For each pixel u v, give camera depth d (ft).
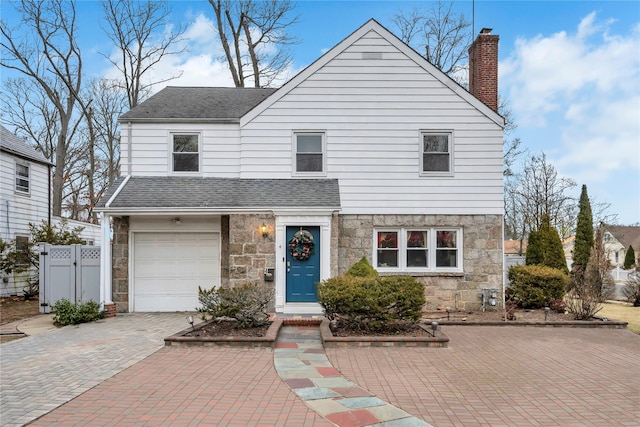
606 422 14.32
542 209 89.45
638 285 48.60
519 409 15.37
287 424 13.85
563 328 30.63
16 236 52.95
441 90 38.40
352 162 38.32
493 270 37.78
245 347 24.14
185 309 37.50
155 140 39.70
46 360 21.58
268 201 35.19
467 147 38.24
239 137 39.91
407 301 26.13
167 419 14.23
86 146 87.97
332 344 24.25
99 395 16.47
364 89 38.42
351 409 15.17
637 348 24.72
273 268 34.88
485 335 28.04
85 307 32.89
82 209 97.50
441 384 18.04
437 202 38.09
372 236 38.01
